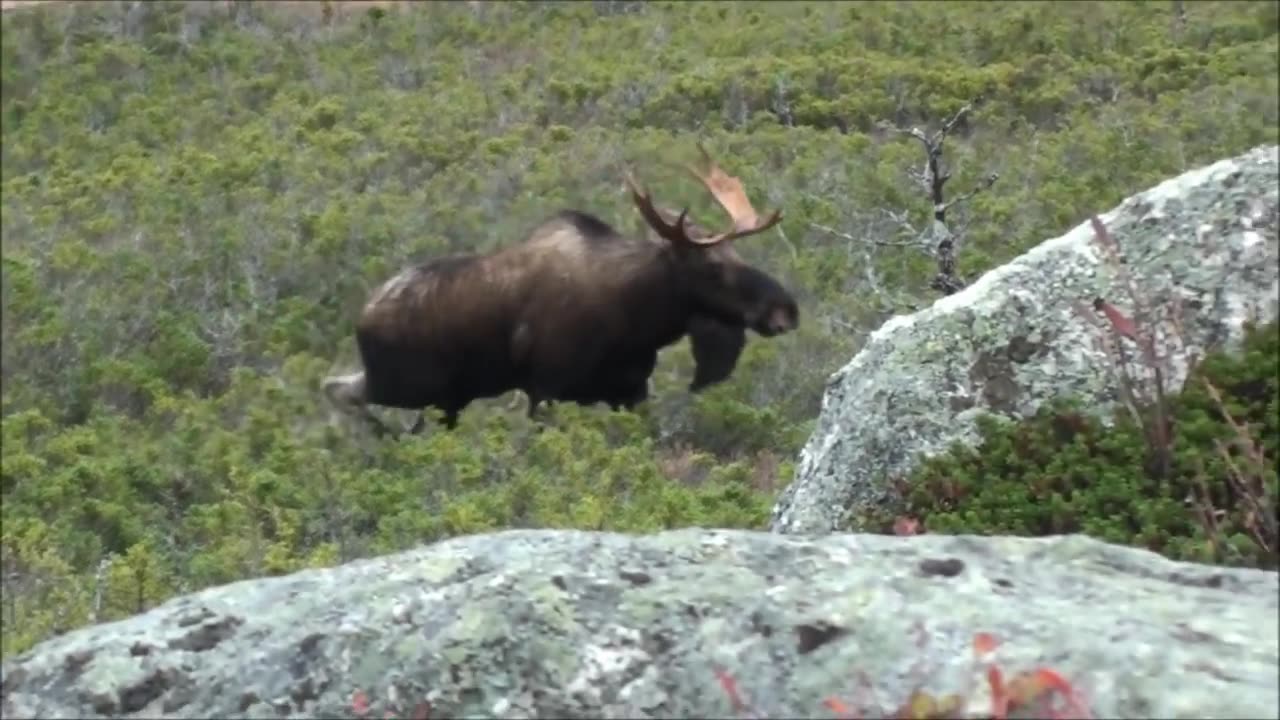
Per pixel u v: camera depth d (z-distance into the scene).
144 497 22.53
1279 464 11.85
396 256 36.12
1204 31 53.19
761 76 50.72
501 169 43.44
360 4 65.62
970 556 9.42
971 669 8.37
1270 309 13.52
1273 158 14.30
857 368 14.51
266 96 55.72
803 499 14.29
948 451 13.59
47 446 24.59
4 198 46.53
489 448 22.38
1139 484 12.12
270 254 35.50
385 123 50.28
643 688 8.76
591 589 9.26
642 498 19.17
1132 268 14.01
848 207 36.31
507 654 9.00
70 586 16.05
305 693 9.14
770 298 26.19
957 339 14.06
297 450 23.50
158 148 51.19
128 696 9.31
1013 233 31.97
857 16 59.03
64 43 59.91
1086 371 13.69
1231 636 8.48
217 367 30.62
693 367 29.78
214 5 63.78
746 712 8.52
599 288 26.73
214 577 16.95
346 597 9.56
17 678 9.54
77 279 35.12
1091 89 48.62
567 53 58.31
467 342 27.62
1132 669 8.19
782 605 8.97
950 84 48.62
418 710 8.91
